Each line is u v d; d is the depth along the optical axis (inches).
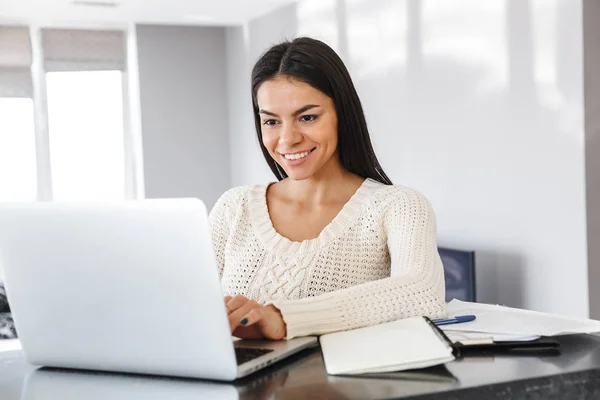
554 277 136.6
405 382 33.5
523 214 142.6
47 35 259.8
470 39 152.9
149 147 269.3
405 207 53.6
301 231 56.8
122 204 36.7
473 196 155.3
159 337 37.2
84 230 37.8
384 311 44.3
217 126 278.8
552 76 134.2
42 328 40.9
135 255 36.7
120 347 38.6
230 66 275.0
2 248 40.4
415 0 168.6
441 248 154.3
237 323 41.2
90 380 38.9
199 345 36.1
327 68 52.7
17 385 38.6
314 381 34.8
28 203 39.2
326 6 207.5
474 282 144.6
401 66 175.3
